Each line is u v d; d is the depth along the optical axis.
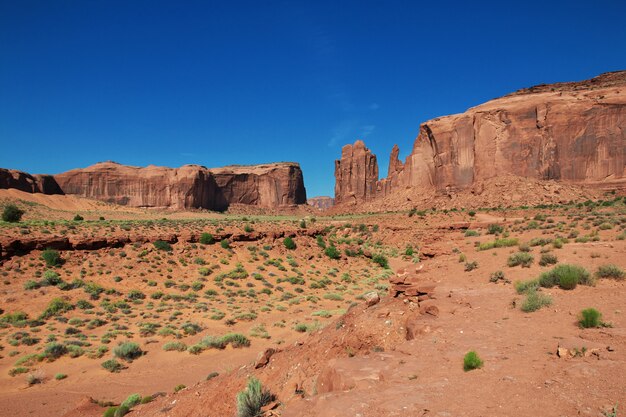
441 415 5.21
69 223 64.38
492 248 25.42
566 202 92.12
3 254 37.12
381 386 6.55
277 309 34.84
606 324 8.22
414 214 97.12
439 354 7.87
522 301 11.04
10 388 19.20
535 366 6.62
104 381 20.19
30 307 30.70
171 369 21.84
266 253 53.56
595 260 15.52
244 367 14.23
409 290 14.18
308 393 9.12
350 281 49.31
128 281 38.66
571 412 4.92
